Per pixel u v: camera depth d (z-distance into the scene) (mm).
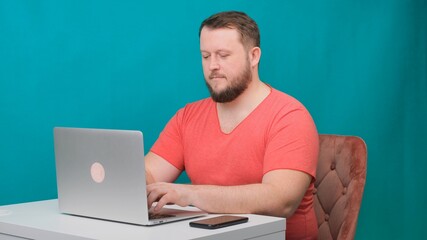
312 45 3281
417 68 3686
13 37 2535
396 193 3641
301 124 2297
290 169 2225
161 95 2885
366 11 3453
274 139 2283
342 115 3395
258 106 2361
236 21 2336
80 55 2686
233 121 2387
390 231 3631
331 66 3348
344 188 2473
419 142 3721
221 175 2379
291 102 2357
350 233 2330
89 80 2711
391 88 3576
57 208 2227
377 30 3500
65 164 2084
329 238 2490
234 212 2094
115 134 1913
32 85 2586
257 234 1921
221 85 2322
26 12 2562
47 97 2621
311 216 2391
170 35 2895
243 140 2346
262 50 3115
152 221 1917
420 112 3715
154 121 2873
